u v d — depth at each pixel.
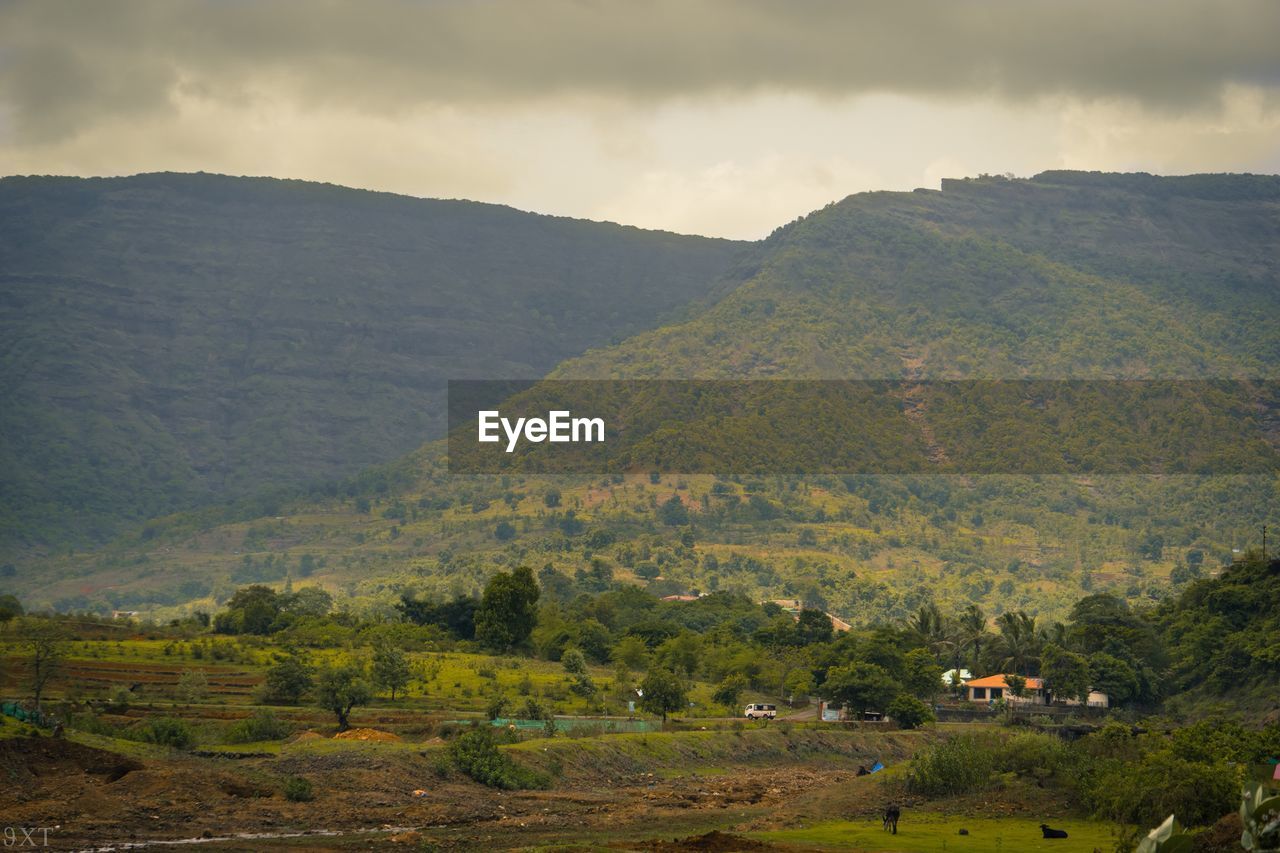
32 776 103.44
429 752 127.75
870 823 108.00
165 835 92.81
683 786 137.12
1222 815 97.12
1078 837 97.50
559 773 134.12
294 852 88.44
